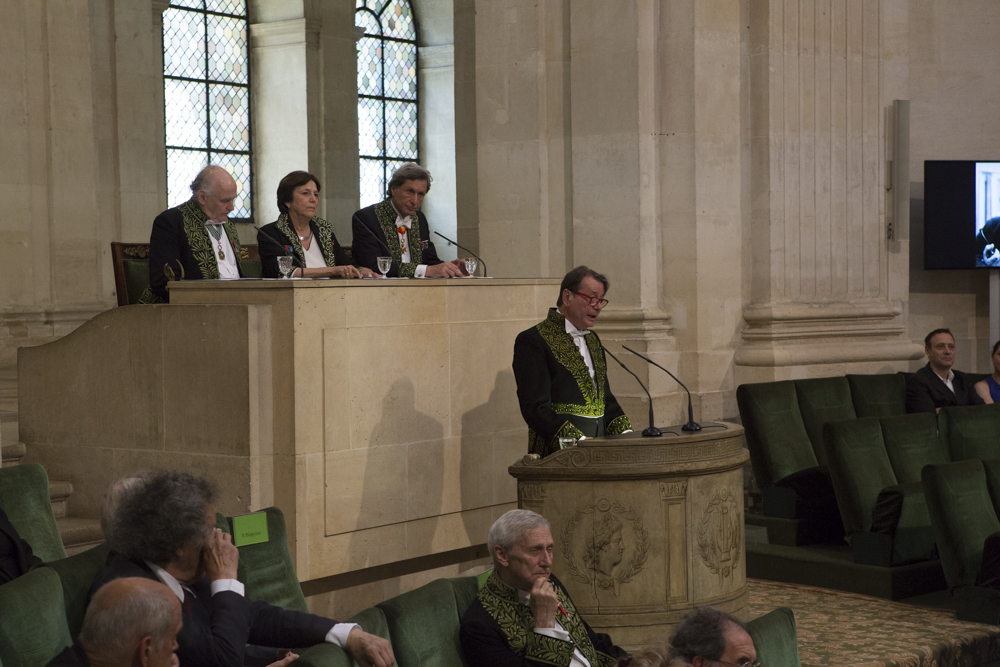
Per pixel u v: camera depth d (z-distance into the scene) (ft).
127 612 12.71
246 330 24.81
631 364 39.55
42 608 14.97
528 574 19.20
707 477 25.39
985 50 50.14
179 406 25.89
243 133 82.79
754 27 41.60
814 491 35.55
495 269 42.55
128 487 16.51
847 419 35.35
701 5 40.24
